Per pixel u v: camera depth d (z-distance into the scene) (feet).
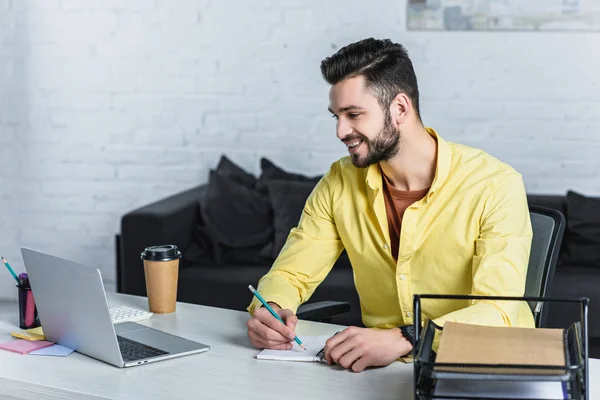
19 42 15.79
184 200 14.10
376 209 7.34
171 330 7.11
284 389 5.70
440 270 7.27
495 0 13.94
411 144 7.17
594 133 13.94
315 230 7.81
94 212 15.90
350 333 6.14
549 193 14.15
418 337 5.15
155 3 15.26
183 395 5.60
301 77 14.94
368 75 6.81
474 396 4.77
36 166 16.01
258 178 14.98
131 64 15.48
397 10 14.37
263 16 14.94
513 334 5.32
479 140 14.32
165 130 15.51
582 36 13.78
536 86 14.02
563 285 12.08
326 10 14.67
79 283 6.15
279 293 7.34
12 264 16.25
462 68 14.21
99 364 6.24
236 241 13.74
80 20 15.56
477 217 7.11
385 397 5.55
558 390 4.82
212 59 15.20
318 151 15.01
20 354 6.49
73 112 15.76
